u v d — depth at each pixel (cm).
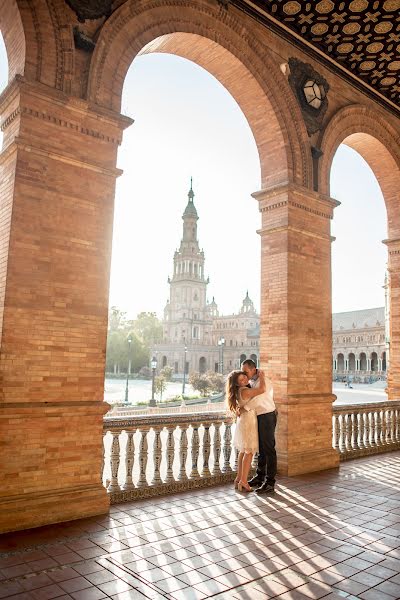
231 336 11081
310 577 481
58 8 690
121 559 513
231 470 862
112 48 738
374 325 9600
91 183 701
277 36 1027
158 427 766
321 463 973
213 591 448
